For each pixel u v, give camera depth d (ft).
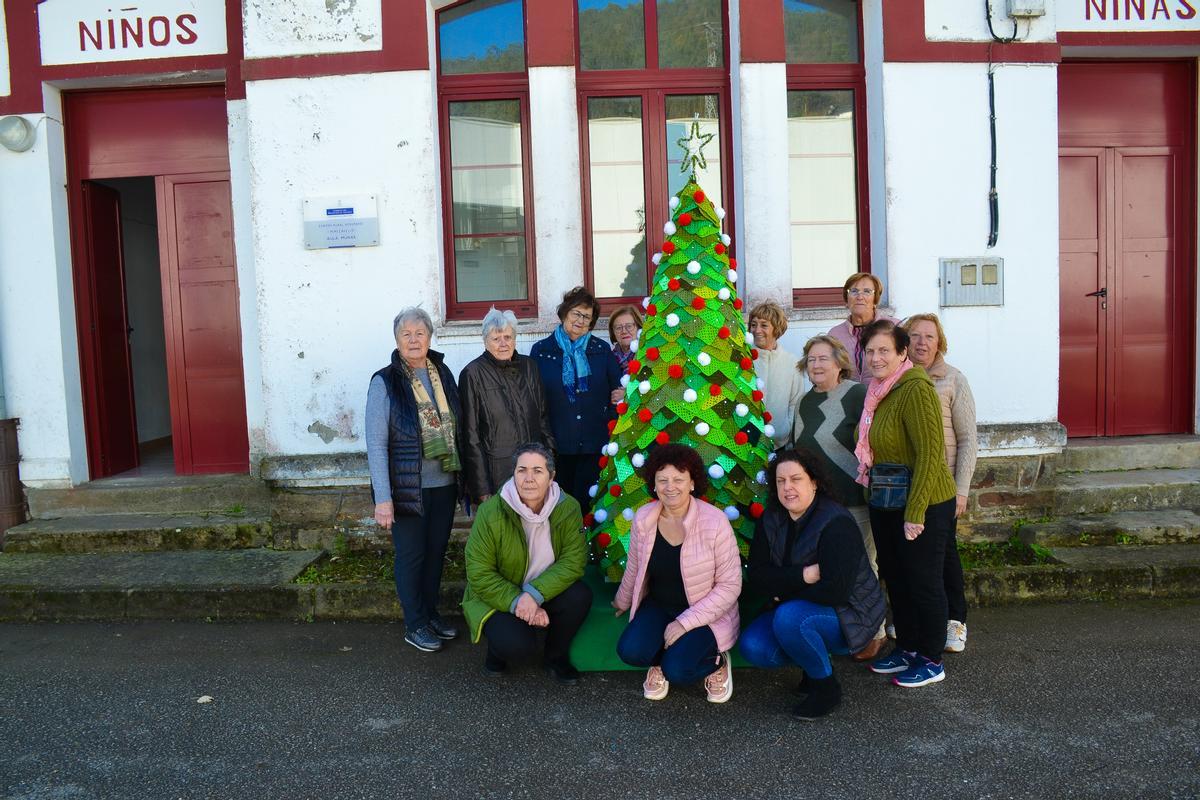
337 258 16.58
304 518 16.89
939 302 17.21
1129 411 19.99
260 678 12.32
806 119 18.02
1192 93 19.56
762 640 11.03
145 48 17.98
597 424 14.82
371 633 14.01
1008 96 17.12
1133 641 12.91
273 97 16.42
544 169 16.74
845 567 10.49
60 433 18.40
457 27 17.60
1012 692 11.35
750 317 14.25
